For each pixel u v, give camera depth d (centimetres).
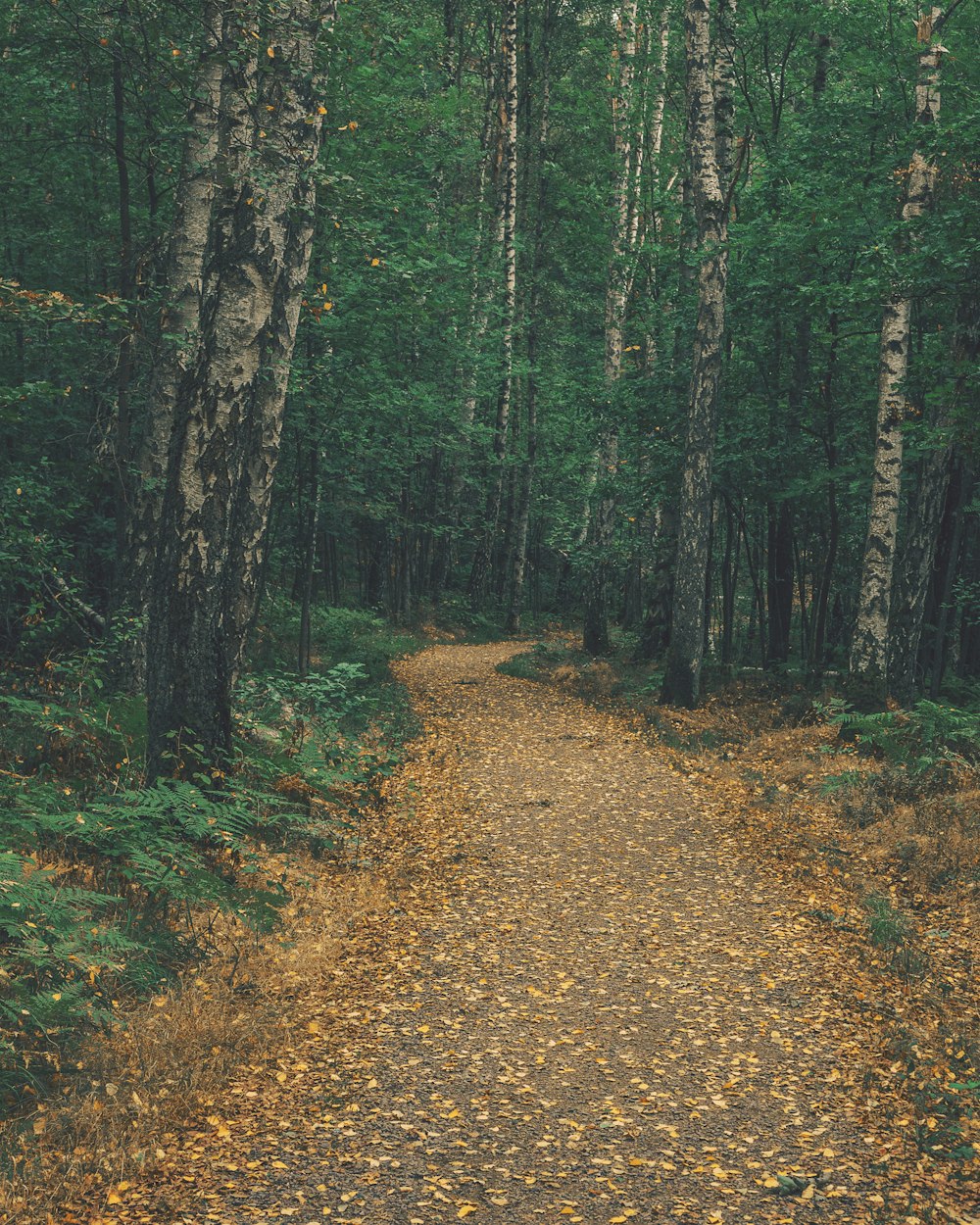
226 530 917
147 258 1314
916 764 1266
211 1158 487
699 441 1823
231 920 767
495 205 3681
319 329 1814
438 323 2378
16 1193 441
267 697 1430
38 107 1722
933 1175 477
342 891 898
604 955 774
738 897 906
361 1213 445
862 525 2780
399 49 1691
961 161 1417
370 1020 654
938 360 1577
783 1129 523
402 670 2495
